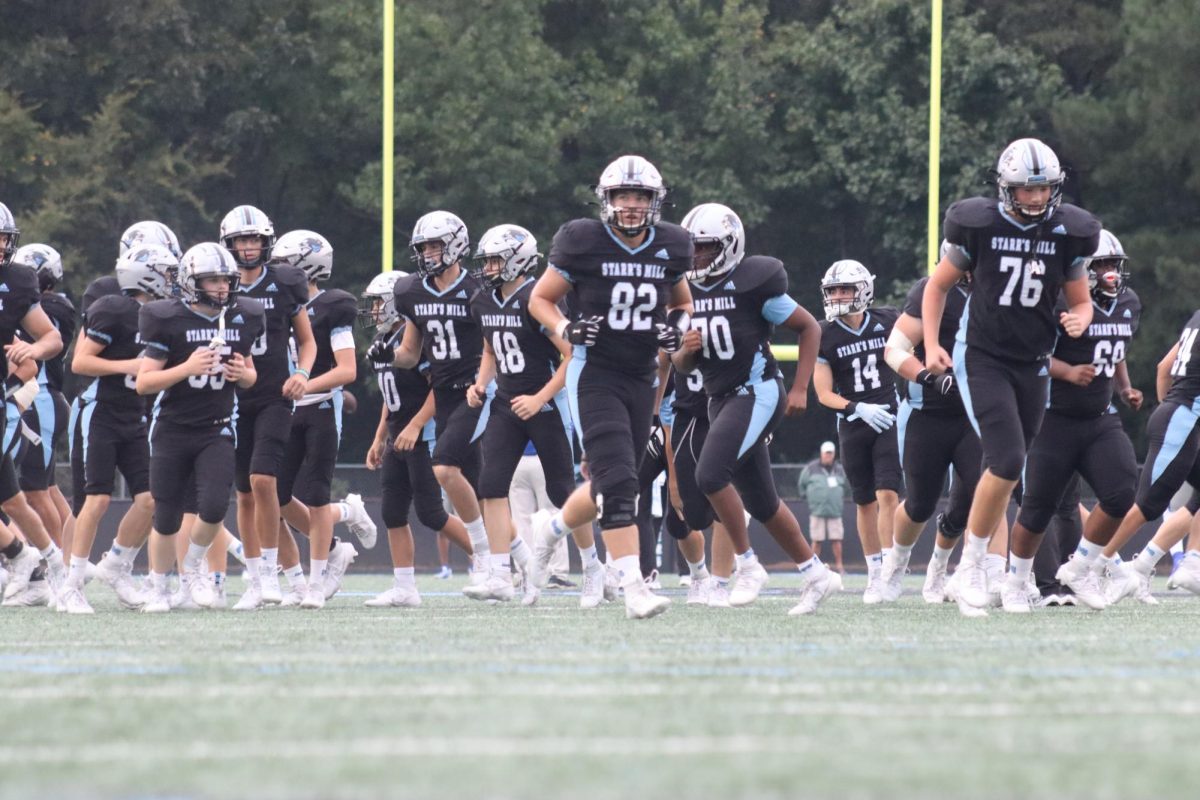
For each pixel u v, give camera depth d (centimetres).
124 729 1362
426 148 9762
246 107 9825
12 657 2002
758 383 2806
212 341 3016
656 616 2777
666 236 2508
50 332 3192
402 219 9675
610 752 1231
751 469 2859
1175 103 9094
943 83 9369
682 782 1108
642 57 9856
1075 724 1374
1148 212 9406
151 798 1061
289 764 1188
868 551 3581
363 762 1194
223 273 2975
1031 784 1106
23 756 1235
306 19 10169
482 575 3475
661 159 9669
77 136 9169
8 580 3947
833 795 1064
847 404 3531
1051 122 9569
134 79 9375
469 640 2236
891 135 9312
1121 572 3509
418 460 3497
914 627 2484
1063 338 2944
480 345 3388
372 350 3438
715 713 1434
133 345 3250
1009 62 9319
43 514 3747
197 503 3147
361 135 9894
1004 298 2628
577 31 10200
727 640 2209
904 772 1146
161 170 9250
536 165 9462
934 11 7069
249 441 3316
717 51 10019
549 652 2019
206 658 1970
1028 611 2955
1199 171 9100
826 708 1465
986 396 2664
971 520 2755
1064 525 3597
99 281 3453
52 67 9456
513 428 3275
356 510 3794
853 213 9656
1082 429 2975
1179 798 1066
